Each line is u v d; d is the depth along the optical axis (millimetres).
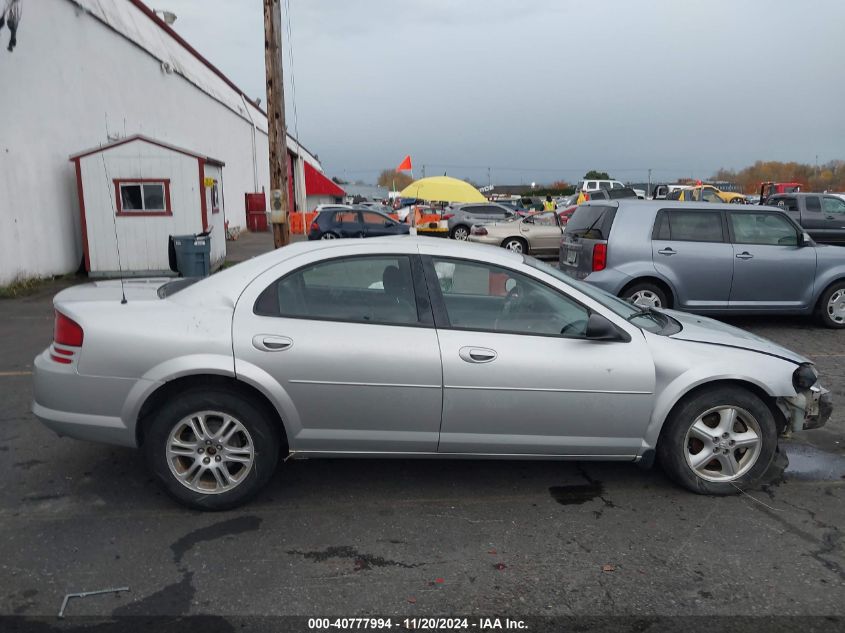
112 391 3689
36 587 3100
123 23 16656
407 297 3922
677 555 3473
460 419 3850
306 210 52375
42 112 12547
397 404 3795
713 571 3324
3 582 3133
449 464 4617
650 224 8688
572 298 4008
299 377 3707
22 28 11805
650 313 4594
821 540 3643
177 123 21188
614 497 4137
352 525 3738
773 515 3922
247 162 33531
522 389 3832
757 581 3244
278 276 3861
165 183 13695
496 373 3807
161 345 3670
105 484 4191
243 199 32125
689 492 4199
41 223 12523
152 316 3756
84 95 14352
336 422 3803
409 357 3770
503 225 19328
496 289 3998
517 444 3938
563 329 3979
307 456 3912
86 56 14445
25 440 4883
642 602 3068
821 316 9203
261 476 3822
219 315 3760
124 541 3518
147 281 4707
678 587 3189
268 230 32938
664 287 8773
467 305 3973
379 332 3807
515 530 3711
